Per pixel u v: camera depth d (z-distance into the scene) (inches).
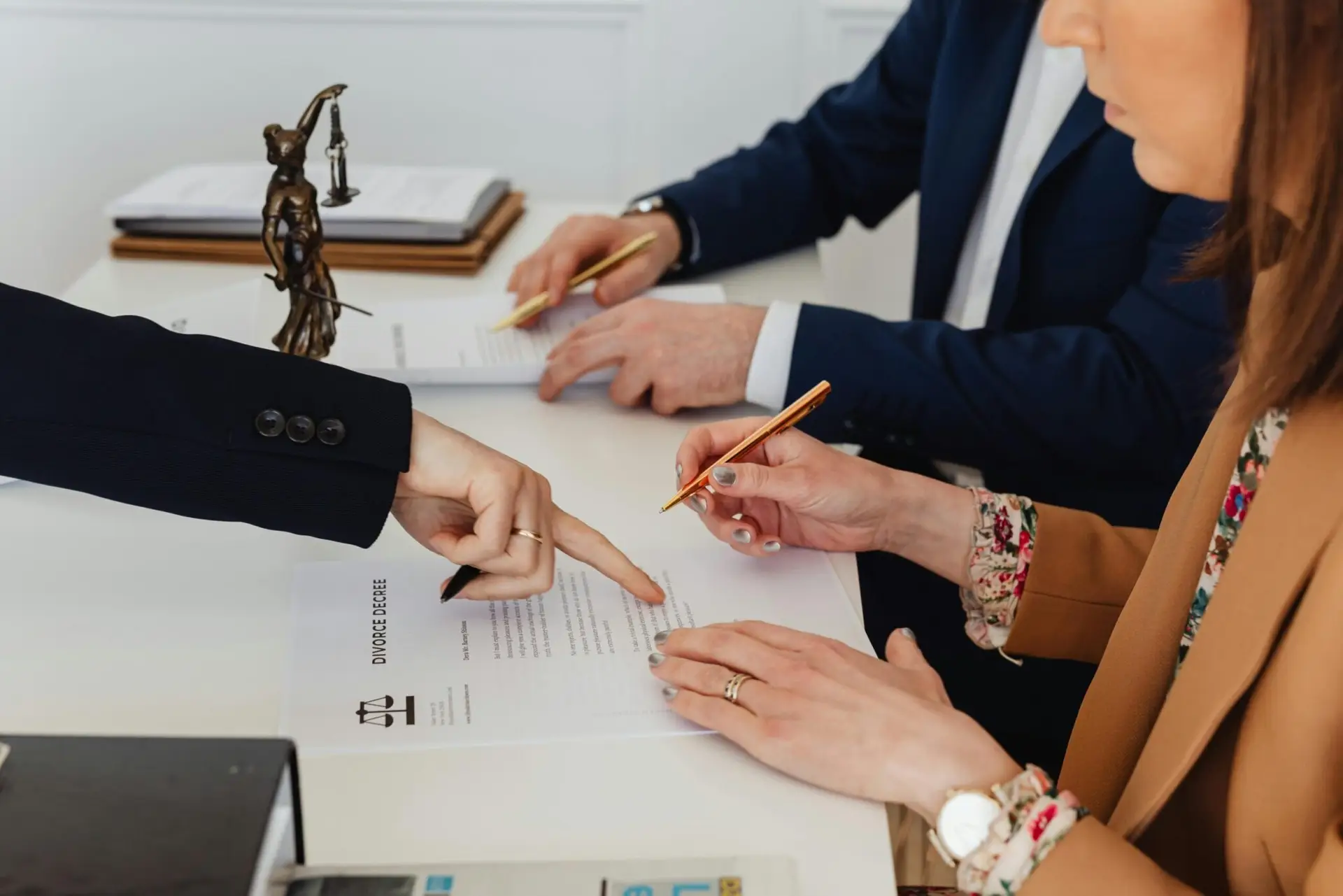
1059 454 48.6
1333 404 27.3
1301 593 27.5
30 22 92.0
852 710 29.4
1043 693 50.1
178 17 92.0
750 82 95.9
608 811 28.0
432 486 33.5
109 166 97.5
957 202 60.3
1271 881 27.9
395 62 94.3
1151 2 25.5
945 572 41.0
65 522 37.9
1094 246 53.0
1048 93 55.9
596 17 93.0
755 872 24.5
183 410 32.2
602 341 46.6
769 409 48.8
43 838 20.0
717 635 32.0
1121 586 39.8
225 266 58.1
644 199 61.2
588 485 42.0
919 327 49.5
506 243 63.1
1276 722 27.1
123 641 32.7
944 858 28.0
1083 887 26.4
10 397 31.6
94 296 54.0
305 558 36.7
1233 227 26.3
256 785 21.3
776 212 63.7
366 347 48.8
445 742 29.6
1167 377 47.7
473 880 23.9
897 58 65.7
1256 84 24.1
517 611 34.5
